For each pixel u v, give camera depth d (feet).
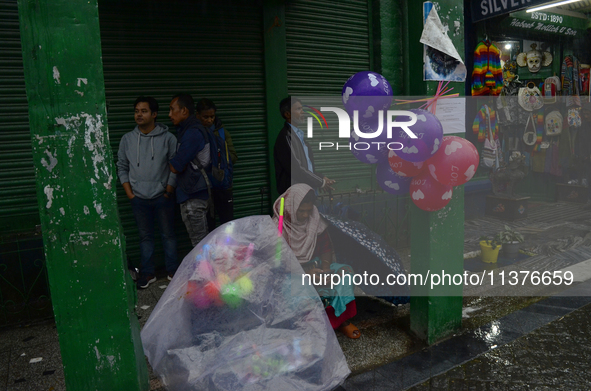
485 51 20.44
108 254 6.64
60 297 6.49
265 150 16.01
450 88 9.37
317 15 16.05
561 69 24.41
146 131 13.17
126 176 13.26
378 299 12.45
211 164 13.51
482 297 12.64
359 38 17.01
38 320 11.78
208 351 5.98
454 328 10.27
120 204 13.96
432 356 9.29
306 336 6.25
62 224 6.37
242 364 5.77
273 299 6.43
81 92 6.20
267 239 6.91
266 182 16.15
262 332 6.16
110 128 13.58
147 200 13.26
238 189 15.64
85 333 6.69
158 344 6.27
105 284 6.70
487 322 10.89
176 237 14.90
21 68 11.98
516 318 11.09
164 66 14.06
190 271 6.63
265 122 15.87
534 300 12.34
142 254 13.57
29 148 12.27
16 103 12.03
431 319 9.70
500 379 8.38
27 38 5.91
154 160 13.11
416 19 9.04
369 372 8.71
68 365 6.67
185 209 13.24
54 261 6.40
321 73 16.43
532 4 17.62
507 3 18.31
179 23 14.07
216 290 6.21
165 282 13.92
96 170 6.40
